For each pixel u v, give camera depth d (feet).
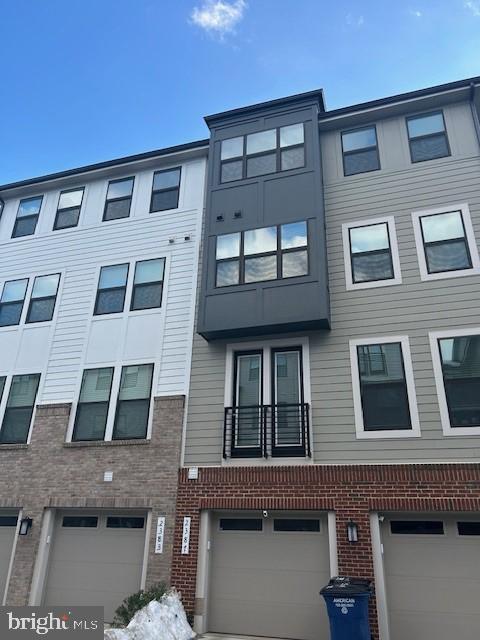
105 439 34.22
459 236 32.09
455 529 26.18
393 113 37.37
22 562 31.94
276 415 31.09
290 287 32.60
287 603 27.07
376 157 36.70
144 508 31.35
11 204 47.44
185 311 36.42
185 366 34.45
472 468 26.16
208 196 38.11
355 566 25.91
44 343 39.40
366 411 29.27
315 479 28.35
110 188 44.34
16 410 37.68
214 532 29.86
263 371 32.40
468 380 28.30
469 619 24.30
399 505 26.45
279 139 38.27
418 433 27.78
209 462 30.94
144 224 41.27
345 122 38.32
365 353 30.78
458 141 34.86
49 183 46.11
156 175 43.16
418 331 30.30
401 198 34.55
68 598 30.76
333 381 30.55
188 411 32.96
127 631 23.29
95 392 36.22
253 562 28.50
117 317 38.24
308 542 28.07
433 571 25.59
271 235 34.94
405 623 24.88
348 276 33.27
